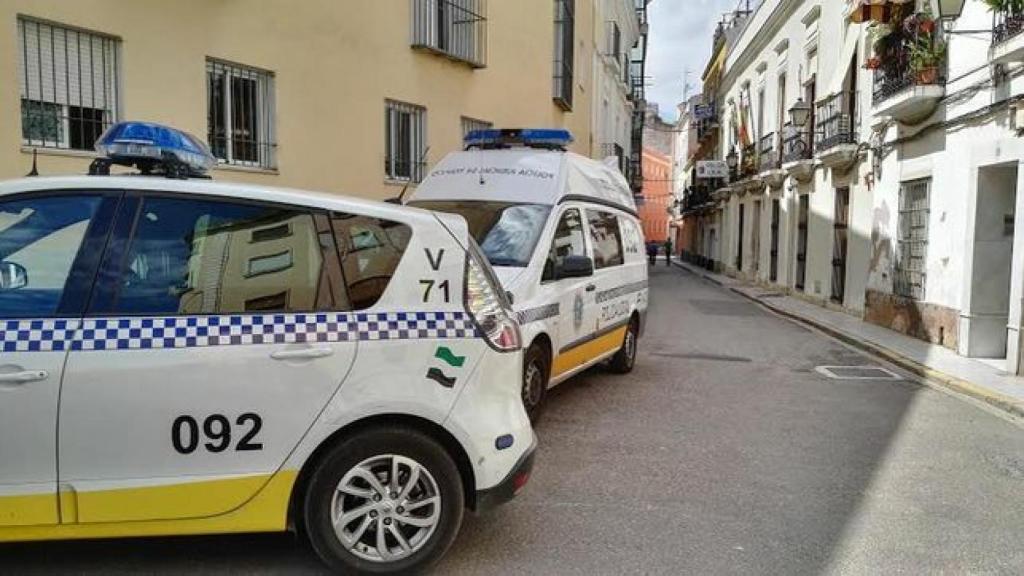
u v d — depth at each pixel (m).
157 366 3.34
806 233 20.56
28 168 6.84
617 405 7.65
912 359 10.50
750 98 28.00
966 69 11.04
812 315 16.28
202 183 3.57
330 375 3.50
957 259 11.23
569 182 7.63
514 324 4.05
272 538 4.12
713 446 6.25
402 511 3.64
